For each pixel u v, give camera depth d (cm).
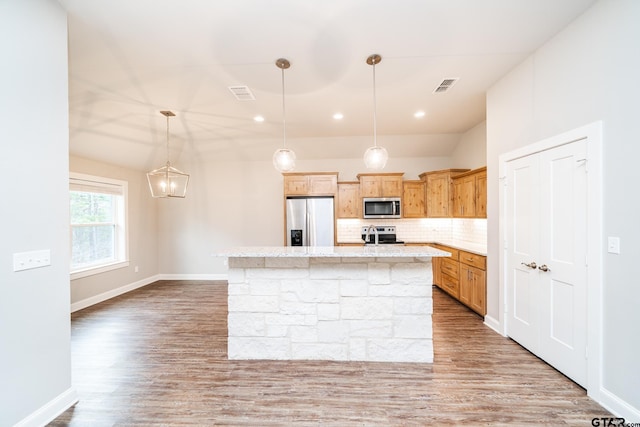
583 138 194
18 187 157
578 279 200
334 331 242
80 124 360
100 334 302
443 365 232
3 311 150
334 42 224
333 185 517
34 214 165
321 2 181
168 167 382
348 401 188
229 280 246
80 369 230
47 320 172
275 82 288
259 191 575
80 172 407
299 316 244
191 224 579
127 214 492
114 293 456
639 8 157
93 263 437
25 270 160
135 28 204
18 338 157
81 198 418
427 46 230
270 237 574
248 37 216
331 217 509
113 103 334
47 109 172
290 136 489
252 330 246
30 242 162
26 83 161
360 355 241
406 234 550
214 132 457
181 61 248
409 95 325
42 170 169
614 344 174
